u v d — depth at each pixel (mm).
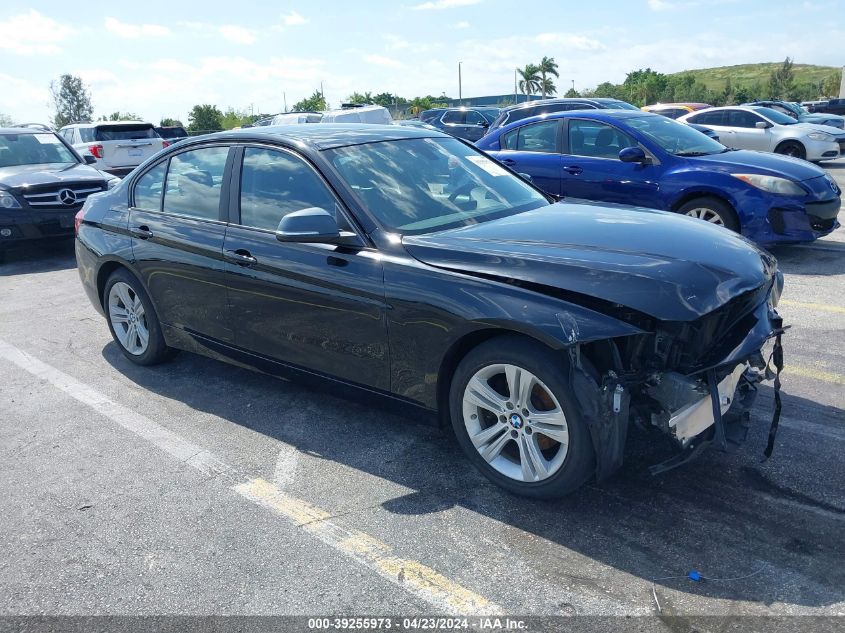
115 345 5645
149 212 4605
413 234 3395
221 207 4121
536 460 2998
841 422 3699
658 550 2730
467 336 3068
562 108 12109
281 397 4434
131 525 3090
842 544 2715
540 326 2758
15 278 8289
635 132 7566
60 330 6109
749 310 3059
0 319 6539
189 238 4211
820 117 21219
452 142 4516
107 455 3770
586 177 7785
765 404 3945
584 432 2803
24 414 4359
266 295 3805
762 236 6883
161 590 2654
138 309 4934
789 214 6742
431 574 2672
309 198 3680
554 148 8164
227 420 4141
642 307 2684
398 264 3256
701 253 3064
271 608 2527
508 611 2455
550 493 2996
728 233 3557
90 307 6844
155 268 4480
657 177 7312
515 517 3006
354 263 3395
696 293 2762
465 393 3162
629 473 3275
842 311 5590
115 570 2785
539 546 2803
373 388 3525
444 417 3359
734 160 7160
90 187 9328
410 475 3412
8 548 2967
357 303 3385
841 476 3184
